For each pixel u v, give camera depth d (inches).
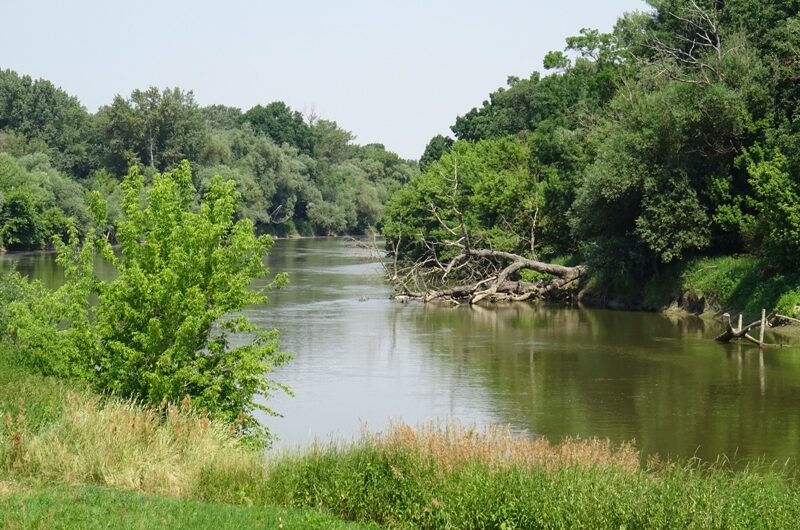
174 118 4886.8
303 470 615.2
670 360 1364.4
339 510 592.7
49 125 6092.5
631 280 2116.1
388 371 1306.6
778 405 1057.5
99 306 851.4
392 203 3038.9
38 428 661.3
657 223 1915.6
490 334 1673.2
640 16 2952.8
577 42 3203.7
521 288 2289.6
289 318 1909.4
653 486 570.6
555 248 2504.9
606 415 1024.9
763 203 1708.9
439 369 1320.1
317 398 1128.8
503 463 595.8
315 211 5536.4
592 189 2028.8
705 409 1044.5
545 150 2657.5
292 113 7022.6
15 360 882.1
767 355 1393.9
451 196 2726.4
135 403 757.3
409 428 664.4
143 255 826.2
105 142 4886.8
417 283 2468.0
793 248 1662.2
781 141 1829.5
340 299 2301.9
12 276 1148.5
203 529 491.2
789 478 751.7
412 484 584.1
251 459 637.3
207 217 854.5
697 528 525.3
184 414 703.7
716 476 649.0
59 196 4052.7
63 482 589.9
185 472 615.8
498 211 2620.6
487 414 1035.3
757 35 2139.5
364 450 634.2
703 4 2445.9
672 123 1937.7
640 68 2481.5
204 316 800.9
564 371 1291.8
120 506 525.0
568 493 554.6
